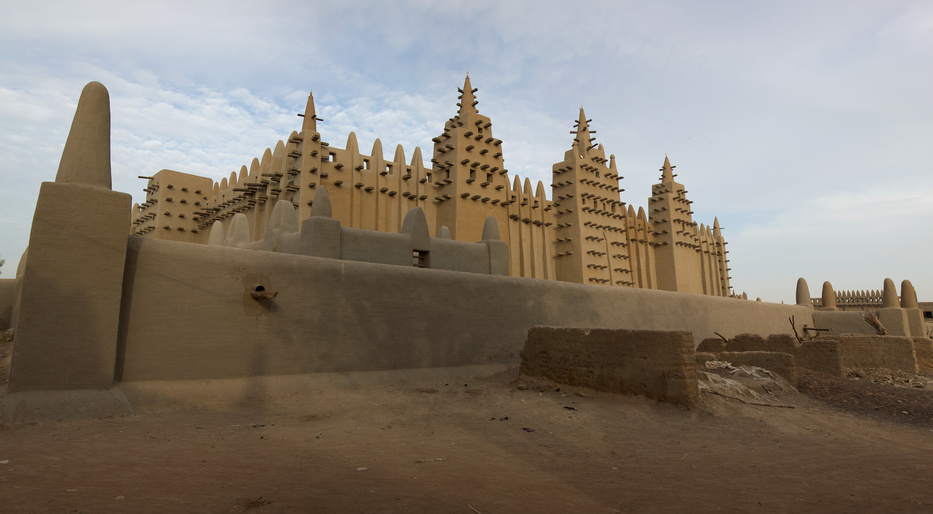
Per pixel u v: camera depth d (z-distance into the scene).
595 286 20.16
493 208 29.64
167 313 9.91
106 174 9.34
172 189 32.69
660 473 5.78
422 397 10.92
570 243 33.69
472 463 5.97
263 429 7.78
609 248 35.69
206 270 10.52
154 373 9.61
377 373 12.86
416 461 5.92
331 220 15.45
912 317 29.30
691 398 9.59
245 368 10.80
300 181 23.06
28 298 8.21
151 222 32.97
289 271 11.78
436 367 14.20
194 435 7.14
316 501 4.18
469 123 29.33
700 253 44.09
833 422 9.30
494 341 15.89
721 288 47.25
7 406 7.65
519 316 16.86
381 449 6.52
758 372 12.33
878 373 16.20
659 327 22.50
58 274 8.50
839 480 5.48
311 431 7.66
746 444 7.55
